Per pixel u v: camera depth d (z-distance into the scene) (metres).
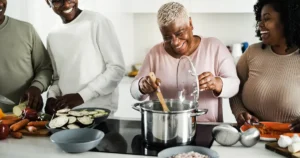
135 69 3.36
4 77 1.95
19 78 1.97
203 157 1.08
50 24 2.88
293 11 1.41
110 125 1.54
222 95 1.50
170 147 1.18
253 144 1.24
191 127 1.24
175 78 1.63
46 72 1.99
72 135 1.28
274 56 1.54
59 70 1.94
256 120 1.46
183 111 1.21
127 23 3.32
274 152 1.19
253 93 1.56
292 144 1.13
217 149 1.24
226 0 2.96
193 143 1.29
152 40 3.46
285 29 1.46
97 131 1.28
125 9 3.12
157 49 1.69
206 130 1.44
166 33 1.48
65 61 1.90
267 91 1.51
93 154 1.20
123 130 1.46
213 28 3.33
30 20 2.83
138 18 3.44
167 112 1.20
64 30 1.90
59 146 1.19
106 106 1.92
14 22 1.98
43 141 1.35
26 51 1.98
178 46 1.52
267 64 1.54
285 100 1.47
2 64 1.94
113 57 1.84
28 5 2.80
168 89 1.64
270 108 1.52
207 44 1.63
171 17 1.44
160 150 1.23
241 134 1.24
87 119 1.42
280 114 1.50
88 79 1.86
